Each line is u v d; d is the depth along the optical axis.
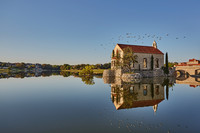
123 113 15.74
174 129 11.61
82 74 101.81
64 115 14.93
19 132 10.97
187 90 31.61
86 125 12.37
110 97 24.02
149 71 76.19
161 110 17.03
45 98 23.59
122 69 71.50
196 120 13.70
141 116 14.82
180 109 17.45
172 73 83.88
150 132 11.07
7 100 22.22
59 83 46.75
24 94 27.36
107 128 11.77
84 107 18.00
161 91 30.22
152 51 83.38
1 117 14.38
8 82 50.28
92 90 31.62
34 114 15.29
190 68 91.38
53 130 11.34
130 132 10.98
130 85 39.66
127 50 69.38
